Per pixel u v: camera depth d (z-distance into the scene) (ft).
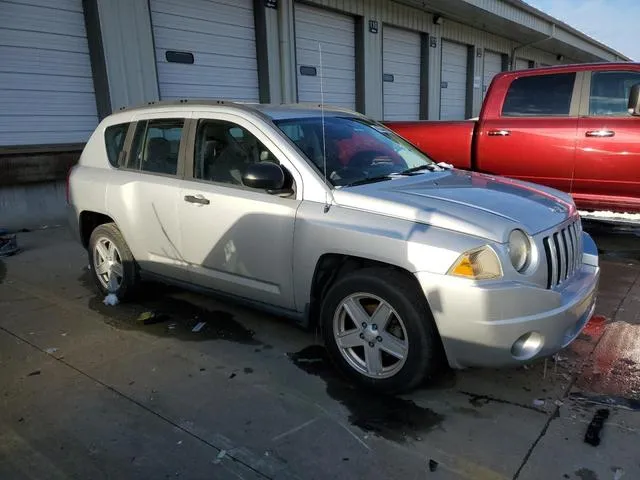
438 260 8.95
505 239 8.96
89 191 15.08
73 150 26.76
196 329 13.32
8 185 24.85
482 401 9.86
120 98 27.86
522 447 8.50
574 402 9.78
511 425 9.10
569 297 9.67
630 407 9.57
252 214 11.35
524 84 20.38
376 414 9.50
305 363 11.46
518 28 59.62
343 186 10.80
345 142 12.42
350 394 10.19
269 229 11.10
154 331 13.23
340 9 40.01
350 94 43.57
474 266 8.79
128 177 14.12
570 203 11.66
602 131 18.45
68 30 26.16
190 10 30.83
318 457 8.34
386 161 12.59
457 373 10.89
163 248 13.47
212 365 11.41
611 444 8.52
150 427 9.20
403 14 46.88
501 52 67.10
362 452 8.45
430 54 51.65
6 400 10.14
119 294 14.97
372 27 43.52
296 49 37.52
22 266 19.30
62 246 22.24
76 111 27.04
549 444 8.55
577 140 18.94
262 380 10.75
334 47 41.01
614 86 18.72
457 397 10.02
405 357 9.58
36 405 9.95
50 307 15.02
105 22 26.71
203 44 31.86
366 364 10.20
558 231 10.02
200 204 12.30
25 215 25.72
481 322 8.73
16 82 24.73
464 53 59.26
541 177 20.17
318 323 11.45
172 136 13.44
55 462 8.36
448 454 8.36
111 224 15.06
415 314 9.32
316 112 13.42
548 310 9.08
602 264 18.42
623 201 18.85
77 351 12.17
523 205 10.31
